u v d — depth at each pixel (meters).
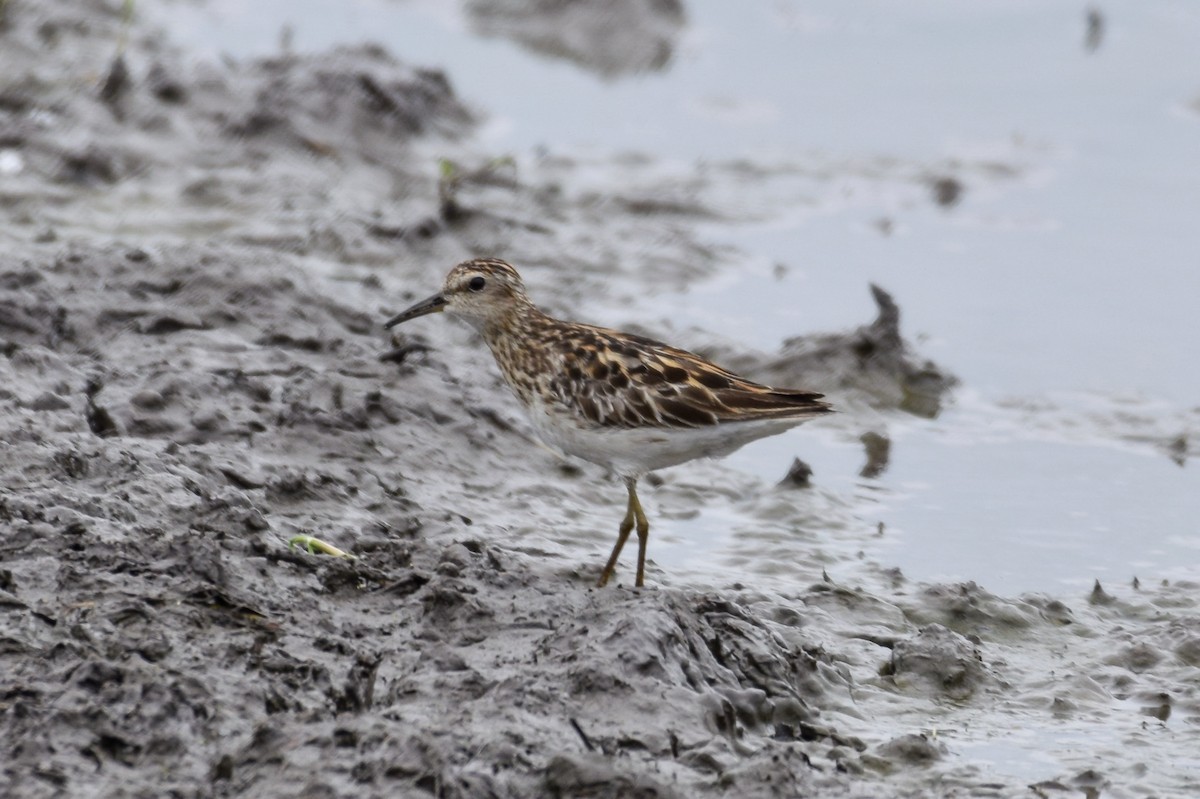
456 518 13.52
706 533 14.38
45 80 23.12
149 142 21.59
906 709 11.27
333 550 11.72
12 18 25.48
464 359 16.55
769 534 14.34
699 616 10.86
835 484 15.65
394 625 10.59
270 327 15.80
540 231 21.00
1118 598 13.38
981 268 21.30
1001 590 13.53
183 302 15.83
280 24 29.02
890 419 17.27
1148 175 24.44
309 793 8.43
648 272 20.28
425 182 22.38
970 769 10.23
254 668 9.70
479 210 20.97
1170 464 16.31
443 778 8.56
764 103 27.36
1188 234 22.39
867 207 23.23
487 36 29.95
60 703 8.98
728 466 15.88
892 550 14.26
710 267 20.73
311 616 10.46
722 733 9.72
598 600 10.78
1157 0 31.66
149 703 9.08
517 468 14.93
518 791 8.75
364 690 9.84
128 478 11.96
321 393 14.74
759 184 23.84
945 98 27.48
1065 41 29.89
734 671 10.65
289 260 17.03
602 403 12.39
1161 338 19.36
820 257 21.44
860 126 26.33
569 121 26.14
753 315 19.42
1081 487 15.74
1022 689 11.69
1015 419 17.33
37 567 10.22
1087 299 20.41
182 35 27.27
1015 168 24.67
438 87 25.19
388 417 14.84
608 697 9.59
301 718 9.14
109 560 10.42
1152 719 11.32
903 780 10.05
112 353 14.86
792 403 12.26
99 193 20.20
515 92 27.34
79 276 15.77
